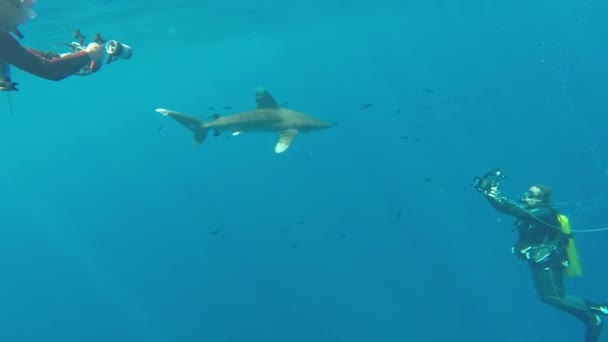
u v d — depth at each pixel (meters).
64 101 53.94
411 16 48.09
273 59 70.69
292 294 29.72
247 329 28.72
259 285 31.86
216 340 29.12
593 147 31.42
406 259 28.02
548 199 8.89
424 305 24.88
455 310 23.89
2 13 2.36
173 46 35.25
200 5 22.20
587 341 9.28
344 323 26.00
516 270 24.42
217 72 74.19
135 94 74.38
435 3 42.03
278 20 33.28
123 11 19.47
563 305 9.23
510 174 30.94
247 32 36.84
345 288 28.27
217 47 42.84
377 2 34.44
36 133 90.62
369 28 51.94
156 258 45.50
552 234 9.02
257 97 10.20
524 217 8.69
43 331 40.62
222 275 35.22
